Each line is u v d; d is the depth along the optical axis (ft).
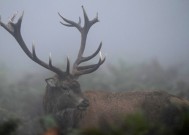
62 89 101.09
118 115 94.38
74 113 99.09
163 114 89.76
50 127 70.54
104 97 100.73
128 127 65.67
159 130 66.80
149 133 67.31
